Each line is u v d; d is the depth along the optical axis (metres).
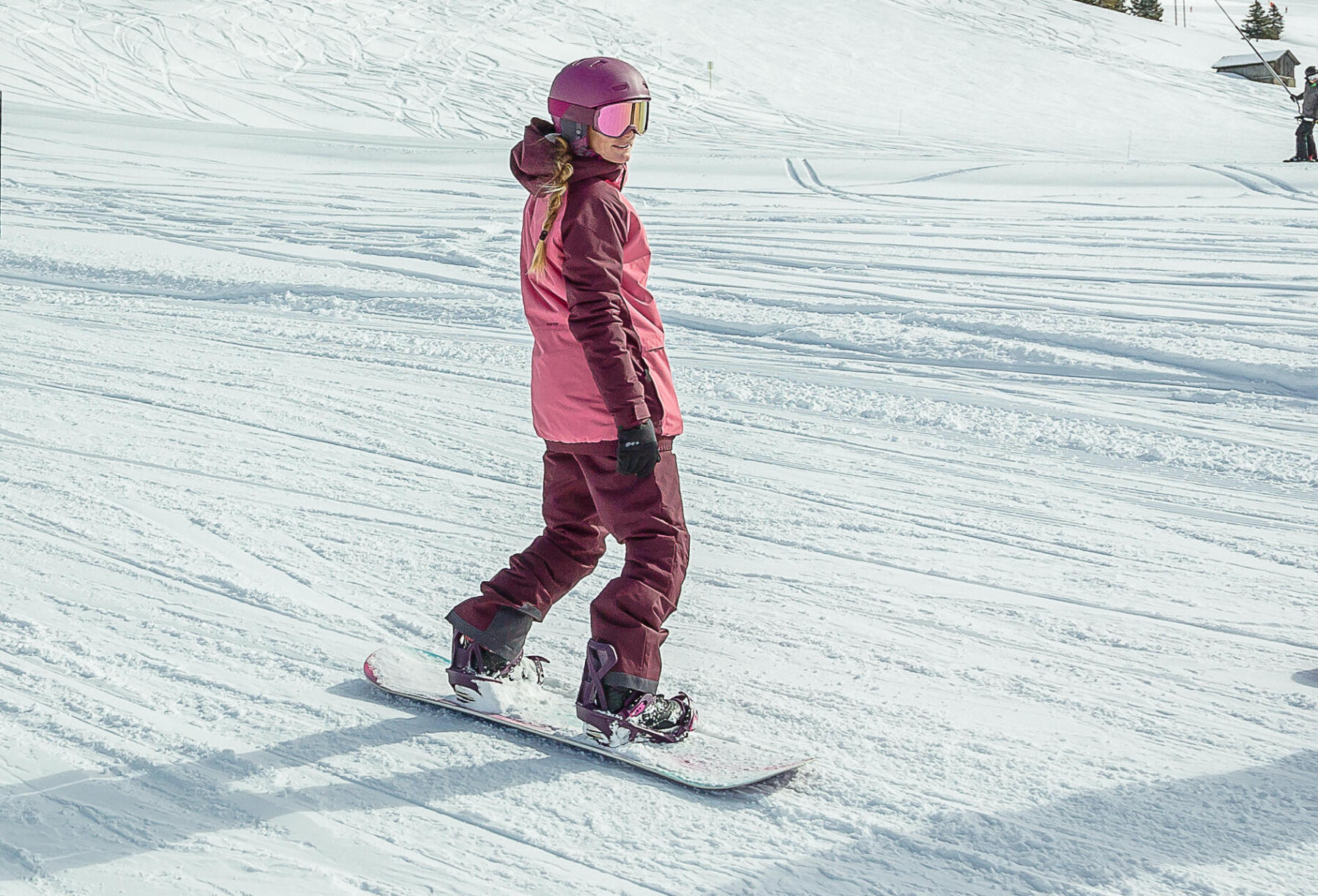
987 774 2.64
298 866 2.23
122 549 3.98
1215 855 2.31
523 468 5.13
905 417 6.03
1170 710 2.98
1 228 12.38
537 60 36.28
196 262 10.41
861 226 12.75
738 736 2.82
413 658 3.15
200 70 31.83
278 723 2.82
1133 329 7.69
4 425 5.52
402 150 20.72
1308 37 68.25
